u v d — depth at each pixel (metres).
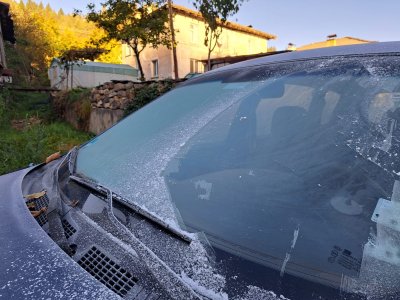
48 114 13.20
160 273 0.89
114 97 9.60
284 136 1.36
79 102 11.29
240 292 0.83
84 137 9.62
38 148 5.94
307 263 0.91
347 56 1.44
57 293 0.83
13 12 34.16
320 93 1.36
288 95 1.46
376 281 0.82
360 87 1.28
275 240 1.00
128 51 25.41
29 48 32.81
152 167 1.43
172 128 1.67
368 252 0.91
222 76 1.86
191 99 1.82
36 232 1.10
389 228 0.95
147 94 8.44
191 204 1.19
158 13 14.86
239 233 1.04
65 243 1.05
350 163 1.15
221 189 1.24
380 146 1.13
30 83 27.88
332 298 0.80
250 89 1.61
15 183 1.65
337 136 1.24
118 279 0.91
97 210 1.23
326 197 1.10
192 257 0.95
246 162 1.34
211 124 1.57
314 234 0.99
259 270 0.90
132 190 1.31
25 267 0.93
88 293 0.83
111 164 1.56
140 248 0.98
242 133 1.47
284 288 0.84
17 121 12.30
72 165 1.71
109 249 1.01
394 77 1.21
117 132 1.93
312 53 1.62
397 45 1.39
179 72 21.12
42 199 1.44
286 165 1.25
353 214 1.02
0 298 0.83
